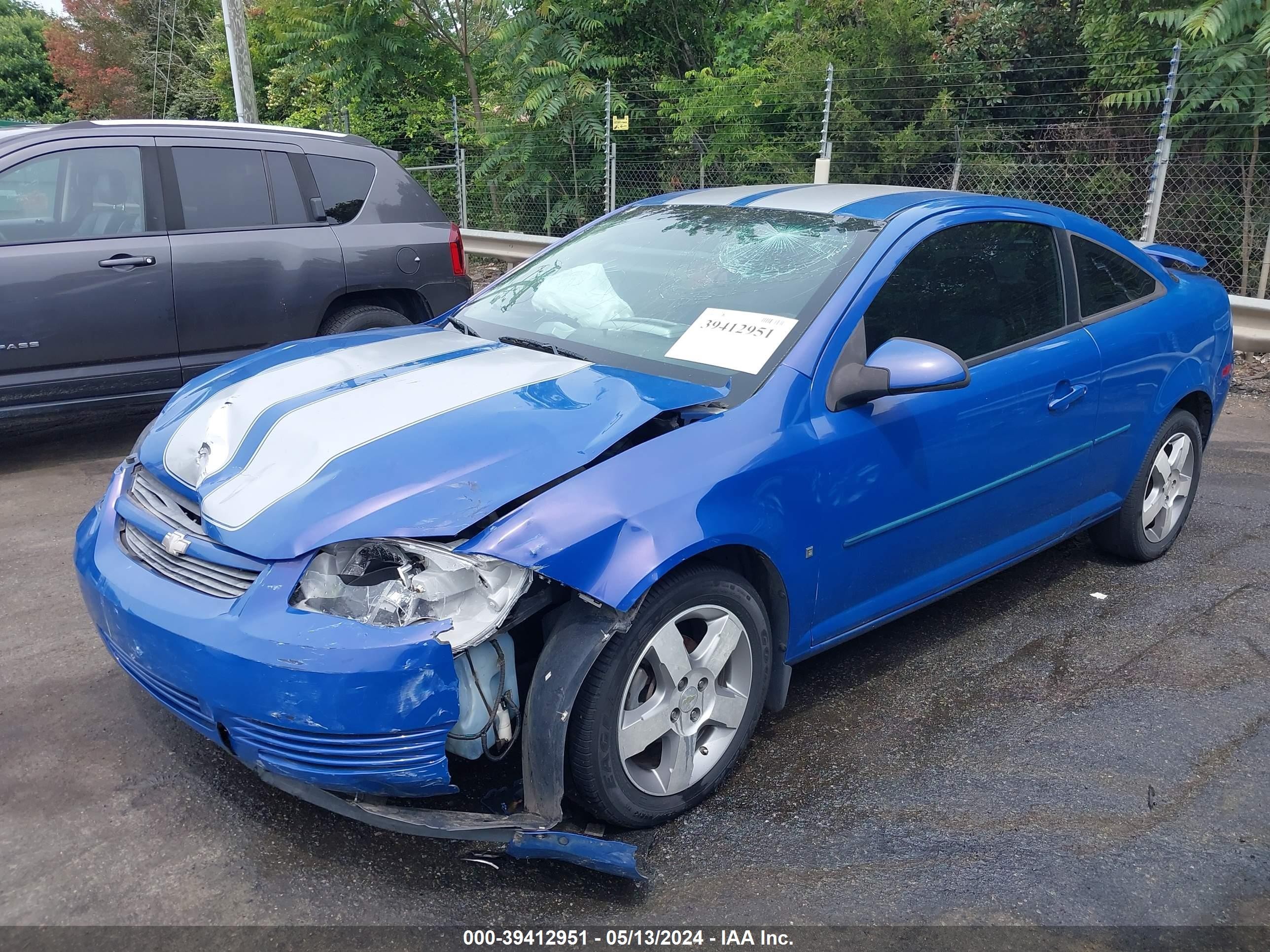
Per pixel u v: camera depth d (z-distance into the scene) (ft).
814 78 32.96
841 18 35.09
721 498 8.31
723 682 8.85
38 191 17.24
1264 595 13.35
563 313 11.23
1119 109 28.99
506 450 8.00
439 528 7.30
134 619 7.84
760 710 9.19
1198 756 9.69
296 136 20.30
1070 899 7.73
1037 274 11.99
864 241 10.43
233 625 7.28
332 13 47.14
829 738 9.91
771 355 9.45
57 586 13.01
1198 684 11.07
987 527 11.37
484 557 7.25
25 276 16.85
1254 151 26.00
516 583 7.34
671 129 38.75
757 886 7.83
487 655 7.62
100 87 101.45
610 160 37.63
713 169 37.42
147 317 18.20
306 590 7.29
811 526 9.12
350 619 7.14
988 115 32.65
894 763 9.52
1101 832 8.54
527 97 39.73
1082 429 12.23
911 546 10.39
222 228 19.03
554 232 42.88
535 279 12.38
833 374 9.48
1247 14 24.16
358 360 10.11
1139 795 9.07
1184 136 27.71
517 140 41.91
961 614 12.78
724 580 8.46
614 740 7.82
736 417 8.80
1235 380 24.06
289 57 51.55
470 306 12.56
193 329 18.78
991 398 10.77
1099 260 13.01
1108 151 28.81
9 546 14.33
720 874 7.97
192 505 8.37
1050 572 14.17
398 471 7.75
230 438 8.72
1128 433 13.10
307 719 7.09
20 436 20.27
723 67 40.11
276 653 7.06
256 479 8.07
